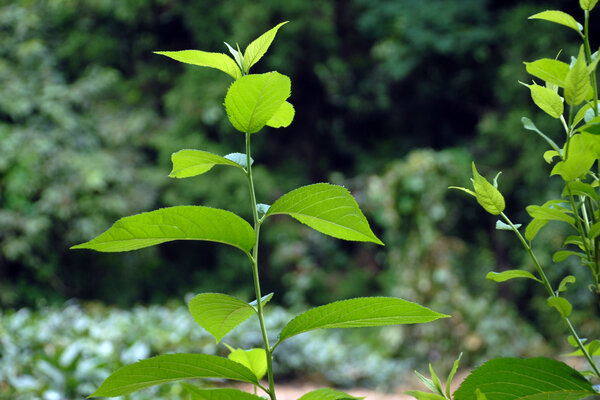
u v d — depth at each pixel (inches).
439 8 440.1
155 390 121.6
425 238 289.0
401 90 487.8
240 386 183.9
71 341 176.4
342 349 300.5
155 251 450.0
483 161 418.3
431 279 287.0
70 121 439.2
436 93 470.6
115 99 483.5
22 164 417.4
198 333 231.1
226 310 32.4
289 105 33.7
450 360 279.6
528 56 401.1
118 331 205.3
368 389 280.2
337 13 503.8
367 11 478.9
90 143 448.5
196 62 31.9
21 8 477.4
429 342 284.0
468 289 299.7
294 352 283.6
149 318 250.8
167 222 29.3
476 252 309.6
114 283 447.2
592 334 312.5
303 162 492.1
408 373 279.9
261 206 31.3
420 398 32.3
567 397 29.4
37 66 462.6
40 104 443.5
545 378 29.4
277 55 466.0
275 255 441.7
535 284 343.3
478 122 474.6
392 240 299.0
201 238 30.3
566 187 32.1
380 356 295.1
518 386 29.7
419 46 436.8
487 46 442.6
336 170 501.7
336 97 499.2
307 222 31.3
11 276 430.0
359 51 504.1
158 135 462.9
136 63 501.4
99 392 29.5
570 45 383.9
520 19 399.9
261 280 458.6
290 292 431.2
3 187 418.6
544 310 327.9
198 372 29.7
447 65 459.8
